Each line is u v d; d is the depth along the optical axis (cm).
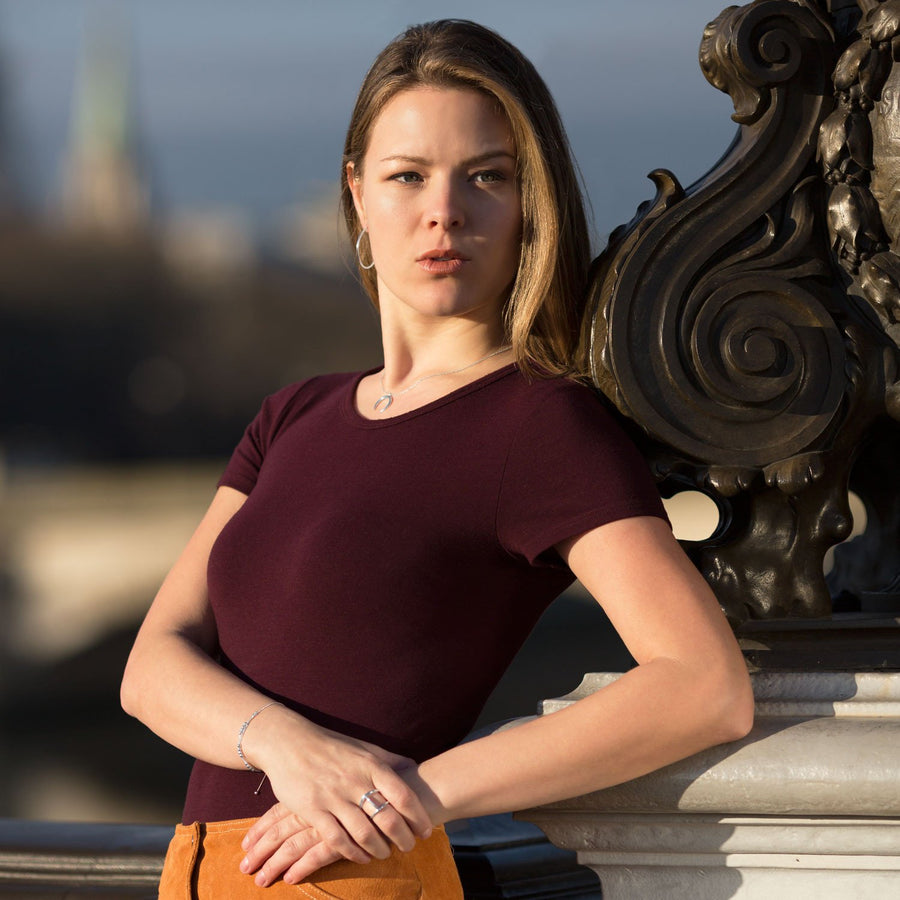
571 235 307
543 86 309
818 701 269
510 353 305
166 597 328
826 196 292
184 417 9244
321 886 263
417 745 278
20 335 9069
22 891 353
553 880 338
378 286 340
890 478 332
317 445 308
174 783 4481
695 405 282
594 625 4444
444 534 277
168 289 9394
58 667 5284
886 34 279
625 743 250
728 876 271
